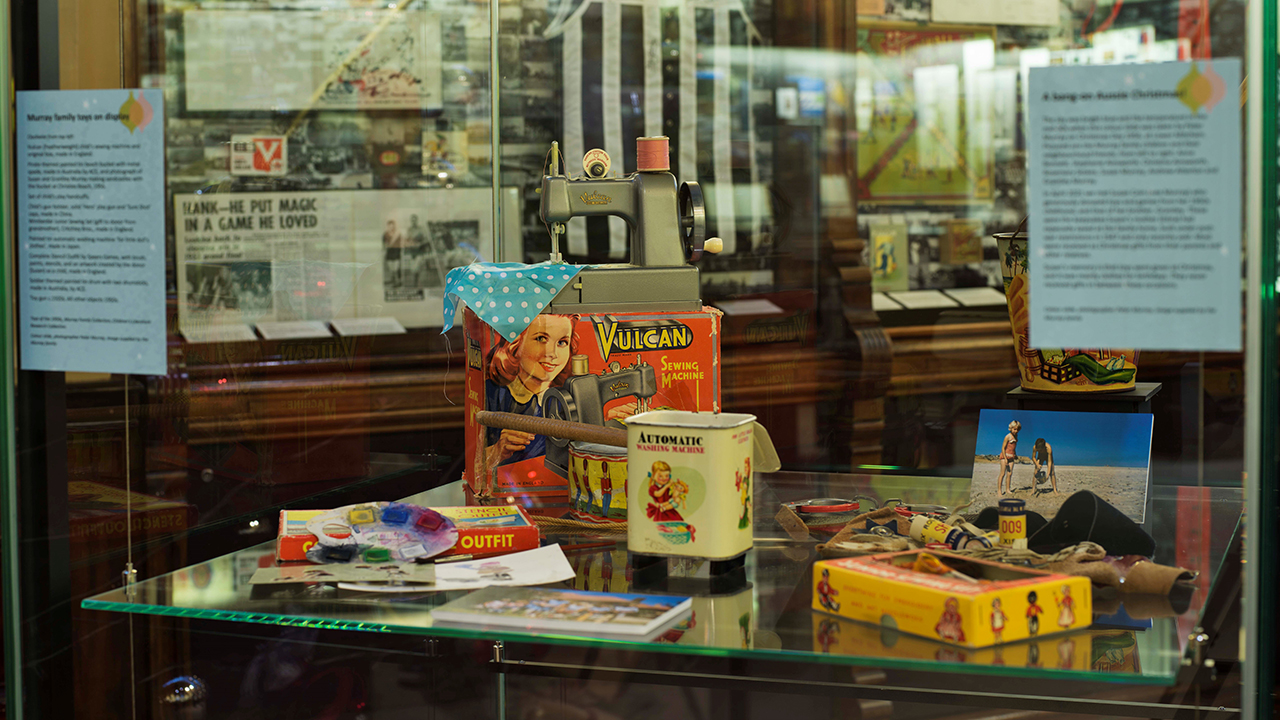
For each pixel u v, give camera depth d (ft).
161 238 3.12
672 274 3.67
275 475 5.38
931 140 6.27
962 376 6.35
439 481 5.82
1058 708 4.91
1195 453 4.02
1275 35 2.35
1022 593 2.48
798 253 6.35
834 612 2.72
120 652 4.87
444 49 5.82
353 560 3.10
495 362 3.59
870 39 6.23
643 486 3.01
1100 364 3.69
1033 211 2.53
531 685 5.62
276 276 5.47
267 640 5.50
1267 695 2.61
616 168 6.20
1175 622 2.60
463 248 5.95
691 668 5.41
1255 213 2.39
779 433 6.40
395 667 5.67
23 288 3.29
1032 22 5.94
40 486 3.54
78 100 3.16
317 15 5.54
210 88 5.33
